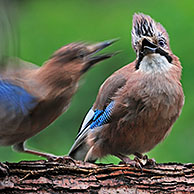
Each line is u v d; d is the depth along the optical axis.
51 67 9.38
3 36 8.16
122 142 11.02
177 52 15.42
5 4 7.96
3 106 9.09
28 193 8.79
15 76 9.22
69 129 14.59
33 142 14.30
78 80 9.65
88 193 9.04
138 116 10.66
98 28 17.23
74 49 9.60
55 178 9.02
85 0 17.95
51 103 9.29
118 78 11.16
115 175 9.30
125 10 17.52
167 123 10.85
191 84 14.64
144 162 9.66
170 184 9.37
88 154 11.56
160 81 10.68
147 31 10.89
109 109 10.95
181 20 16.17
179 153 13.52
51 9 17.61
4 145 9.74
